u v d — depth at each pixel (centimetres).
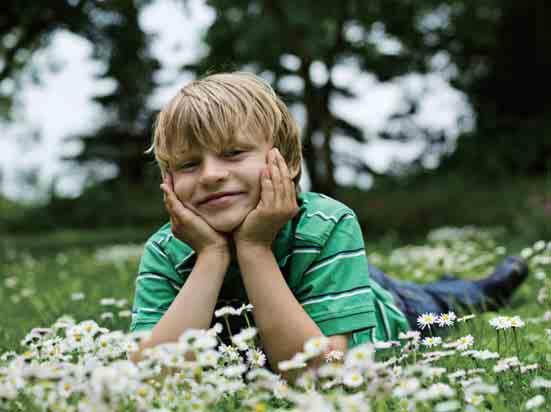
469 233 927
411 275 517
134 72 1520
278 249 243
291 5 1007
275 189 229
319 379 209
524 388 196
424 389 184
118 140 2517
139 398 173
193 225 234
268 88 255
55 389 178
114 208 2262
